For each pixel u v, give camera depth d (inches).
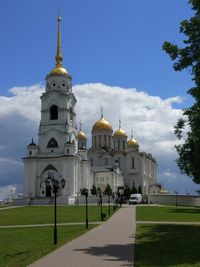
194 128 1536.7
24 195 5201.8
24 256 1051.3
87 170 5590.6
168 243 1269.7
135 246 1202.6
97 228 1833.2
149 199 5570.9
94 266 885.8
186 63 1432.1
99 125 7042.3
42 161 5270.7
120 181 6614.2
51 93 5447.8
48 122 5403.5
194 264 898.1
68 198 4847.4
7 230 1902.1
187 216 2645.2
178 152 1812.3
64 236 1518.2
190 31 1423.5
